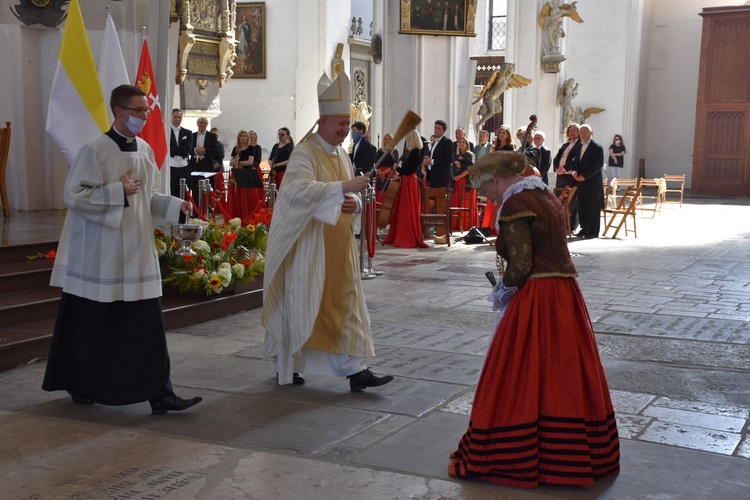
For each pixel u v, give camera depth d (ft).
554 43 69.15
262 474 12.48
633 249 39.42
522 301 11.97
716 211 61.87
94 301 14.82
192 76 54.08
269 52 68.85
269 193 32.32
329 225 16.34
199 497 11.66
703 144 80.64
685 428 14.65
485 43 90.12
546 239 11.95
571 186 43.80
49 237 24.54
